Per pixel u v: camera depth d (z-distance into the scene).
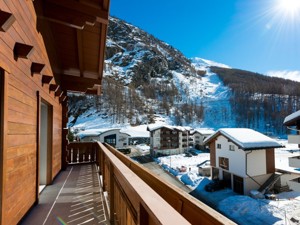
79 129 44.94
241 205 10.78
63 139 5.35
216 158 15.64
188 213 0.96
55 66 4.25
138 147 36.59
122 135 36.50
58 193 3.24
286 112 60.09
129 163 2.72
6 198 1.67
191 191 14.27
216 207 11.23
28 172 2.33
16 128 1.91
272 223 8.74
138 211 0.91
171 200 1.21
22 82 2.07
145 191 0.88
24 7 2.16
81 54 4.46
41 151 3.74
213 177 16.11
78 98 63.88
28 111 2.29
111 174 2.19
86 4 2.92
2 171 1.55
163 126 31.00
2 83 1.57
